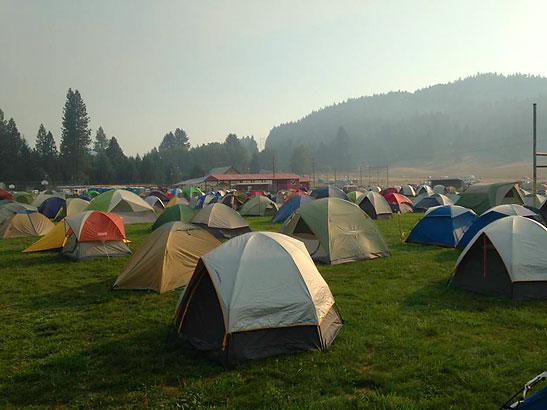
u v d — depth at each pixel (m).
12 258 14.92
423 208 30.88
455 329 7.48
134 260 10.91
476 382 5.52
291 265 7.03
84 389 5.70
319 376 5.84
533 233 9.59
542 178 132.00
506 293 9.20
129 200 25.78
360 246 13.59
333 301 7.58
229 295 6.45
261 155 187.25
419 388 5.45
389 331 7.41
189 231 11.46
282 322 6.50
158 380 5.88
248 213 30.66
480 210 24.81
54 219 28.83
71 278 11.91
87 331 7.82
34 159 96.75
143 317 8.47
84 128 102.56
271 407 5.09
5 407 5.32
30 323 8.30
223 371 6.09
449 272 11.70
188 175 141.88
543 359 6.20
